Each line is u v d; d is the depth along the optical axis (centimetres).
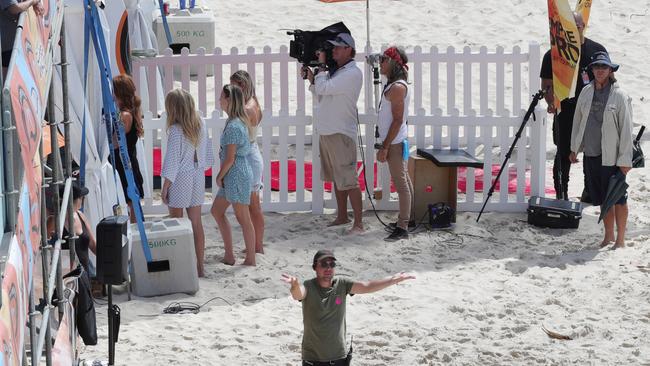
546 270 3612
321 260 2456
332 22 7312
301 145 4316
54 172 2264
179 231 3403
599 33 7175
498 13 7469
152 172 4231
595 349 2962
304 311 2489
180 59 4875
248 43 6925
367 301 3341
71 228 2584
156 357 2903
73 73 3488
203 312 3288
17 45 1797
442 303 3319
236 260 3766
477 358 2914
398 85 3847
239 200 3600
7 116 1662
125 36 4241
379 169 4444
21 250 1714
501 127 4294
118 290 3459
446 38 7069
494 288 3459
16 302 1648
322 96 4009
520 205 4303
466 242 3947
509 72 6600
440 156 4094
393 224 4103
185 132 3506
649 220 4166
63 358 2202
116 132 3438
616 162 3741
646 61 6756
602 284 3459
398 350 2973
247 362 2886
